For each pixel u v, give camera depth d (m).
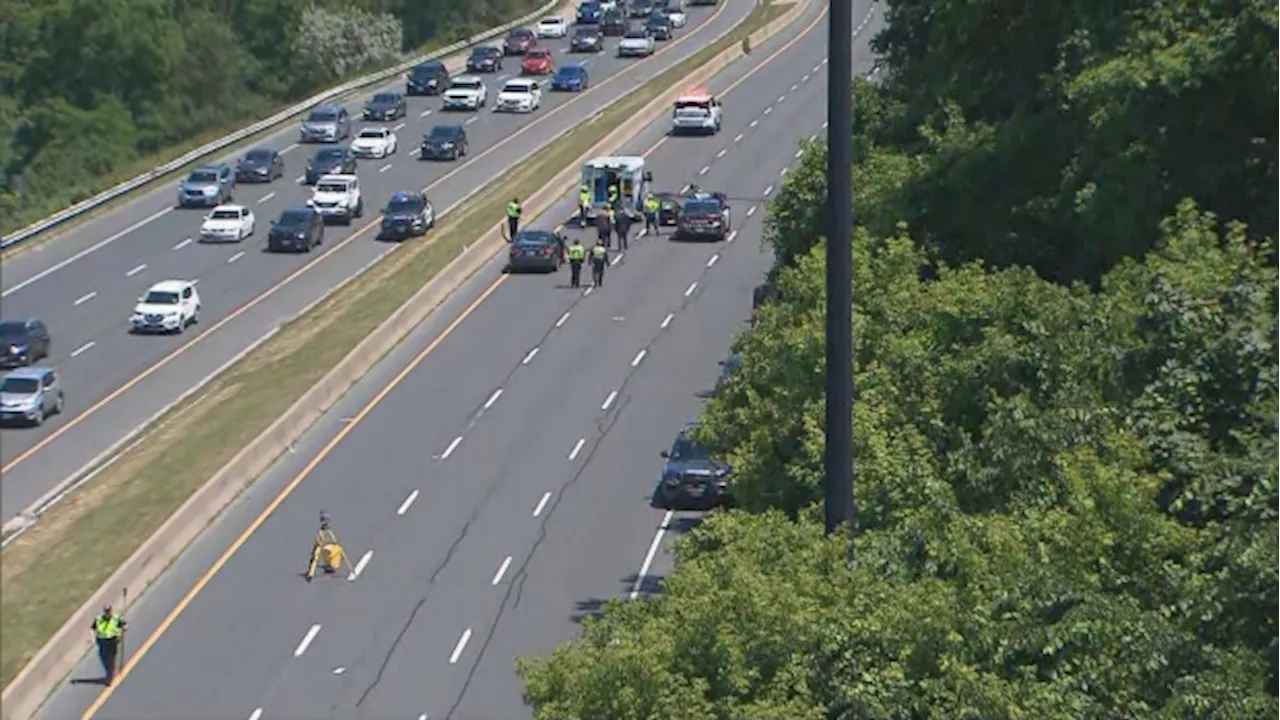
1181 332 47.12
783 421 54.59
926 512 42.78
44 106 171.50
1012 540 40.06
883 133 86.38
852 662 37.59
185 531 78.44
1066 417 44.91
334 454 92.25
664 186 154.25
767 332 60.69
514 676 65.94
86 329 106.75
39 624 63.22
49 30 175.25
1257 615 38.31
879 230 66.50
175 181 152.50
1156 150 59.72
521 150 172.12
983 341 49.97
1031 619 38.12
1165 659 37.12
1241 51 58.56
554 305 121.00
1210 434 46.03
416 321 117.19
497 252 134.50
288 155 170.75
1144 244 59.41
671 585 41.81
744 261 131.50
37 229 111.31
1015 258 64.75
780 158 162.25
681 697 37.69
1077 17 66.44
